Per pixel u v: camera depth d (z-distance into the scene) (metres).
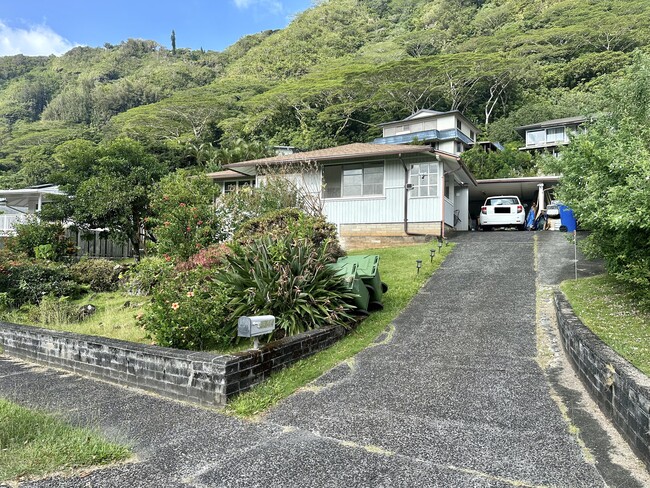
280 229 8.35
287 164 14.28
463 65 48.69
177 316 5.31
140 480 2.84
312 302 5.90
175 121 57.50
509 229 18.06
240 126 54.56
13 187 45.66
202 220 10.59
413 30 84.50
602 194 5.77
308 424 3.68
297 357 5.15
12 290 9.60
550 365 4.79
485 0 82.00
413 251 11.78
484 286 8.30
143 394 4.62
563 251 10.88
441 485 2.71
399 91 49.56
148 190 14.84
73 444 3.29
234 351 5.38
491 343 5.54
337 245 8.09
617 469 2.82
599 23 56.44
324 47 85.44
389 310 7.21
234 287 5.86
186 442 3.40
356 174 14.56
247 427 3.68
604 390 3.60
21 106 100.88
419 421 3.64
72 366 5.61
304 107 54.38
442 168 13.60
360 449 3.21
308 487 2.73
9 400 4.40
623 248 5.86
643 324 5.09
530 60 53.75
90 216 14.51
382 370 4.87
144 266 10.22
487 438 3.30
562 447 3.12
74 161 16.25
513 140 45.44
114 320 8.00
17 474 2.88
